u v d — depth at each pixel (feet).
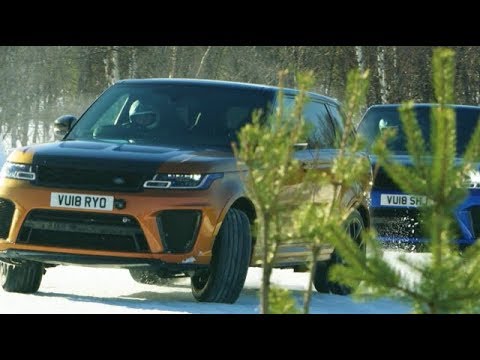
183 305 53.67
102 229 54.90
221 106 62.44
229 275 56.03
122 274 71.77
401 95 242.78
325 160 64.39
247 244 56.65
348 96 34.42
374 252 32.12
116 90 64.64
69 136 62.39
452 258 31.65
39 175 56.03
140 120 61.93
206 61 238.68
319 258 65.82
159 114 62.13
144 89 64.08
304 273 80.12
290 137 34.14
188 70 239.09
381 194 86.89
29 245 55.83
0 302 51.31
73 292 60.64
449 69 31.71
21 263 57.88
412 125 32.12
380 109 95.40
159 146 58.80
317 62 241.96
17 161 57.00
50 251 55.57
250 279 74.49
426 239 31.78
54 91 232.53
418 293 31.63
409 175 31.99
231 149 59.72
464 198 31.91
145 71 238.89
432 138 31.91
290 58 240.12
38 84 228.84
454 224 31.99
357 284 31.94
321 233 32.63
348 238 32.30
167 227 54.95
